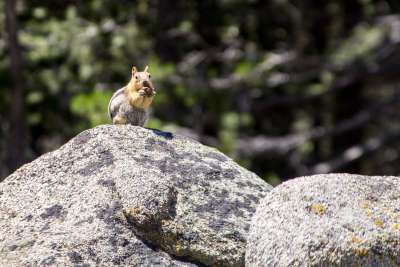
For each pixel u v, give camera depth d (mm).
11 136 20062
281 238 8305
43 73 21125
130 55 21453
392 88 28250
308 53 23688
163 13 22516
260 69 21953
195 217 8766
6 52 21031
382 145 24781
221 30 23016
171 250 8531
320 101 25047
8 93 20750
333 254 8039
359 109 25734
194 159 9461
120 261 8281
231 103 22266
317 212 8312
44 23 21625
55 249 8219
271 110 25375
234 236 8719
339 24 24156
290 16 23906
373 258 8023
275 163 24188
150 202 8562
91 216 8562
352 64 23016
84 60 20938
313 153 25156
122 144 9336
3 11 21078
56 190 8922
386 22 23500
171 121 21984
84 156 9211
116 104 9836
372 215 8258
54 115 21719
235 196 9148
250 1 22062
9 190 9062
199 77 22016
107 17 21922
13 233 8523
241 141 22766
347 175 8664
